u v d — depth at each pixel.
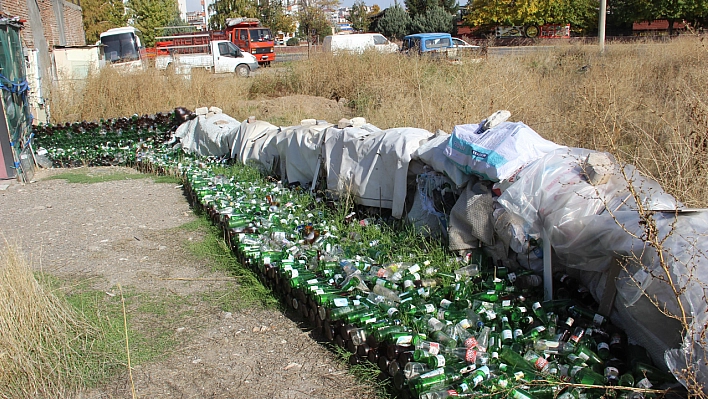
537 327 3.60
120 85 13.75
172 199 8.16
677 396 2.78
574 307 3.76
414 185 5.63
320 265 4.77
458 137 4.85
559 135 7.42
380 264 4.88
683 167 4.89
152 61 15.28
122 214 7.48
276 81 17.38
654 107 7.54
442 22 44.16
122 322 4.44
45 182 9.65
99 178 9.80
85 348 3.98
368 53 17.23
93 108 13.20
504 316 3.79
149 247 6.16
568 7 38.88
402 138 5.66
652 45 15.27
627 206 3.62
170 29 50.09
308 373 3.69
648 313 3.07
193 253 5.89
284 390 3.52
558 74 12.43
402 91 12.62
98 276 5.41
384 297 4.19
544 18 39.19
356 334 3.72
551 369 3.22
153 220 7.15
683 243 2.98
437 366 3.24
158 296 4.92
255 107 14.71
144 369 3.83
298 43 51.56
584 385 2.82
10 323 3.69
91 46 18.09
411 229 5.41
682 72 10.41
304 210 6.42
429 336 3.66
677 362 2.70
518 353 3.43
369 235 5.59
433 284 4.41
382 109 10.58
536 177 4.12
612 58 13.69
